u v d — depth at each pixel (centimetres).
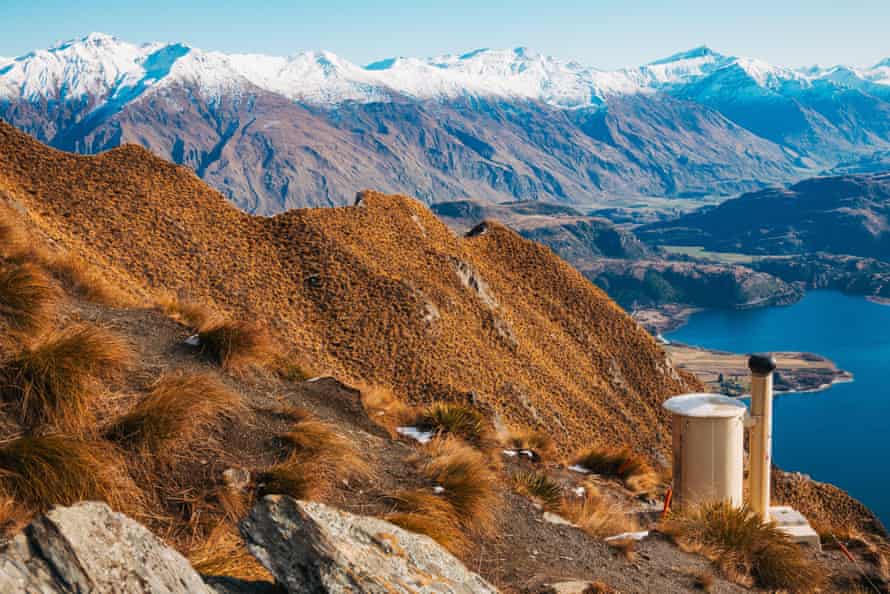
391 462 1163
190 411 984
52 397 880
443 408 1595
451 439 1416
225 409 1047
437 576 622
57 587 424
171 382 1026
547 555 1021
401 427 1530
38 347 941
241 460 969
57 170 5644
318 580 528
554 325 7588
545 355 6844
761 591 1101
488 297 7075
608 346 7706
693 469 1362
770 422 1406
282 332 5097
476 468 1142
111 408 946
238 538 823
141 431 903
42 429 857
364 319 5581
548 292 8100
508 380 5709
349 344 5306
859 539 1581
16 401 869
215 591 534
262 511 569
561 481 1547
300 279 5866
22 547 438
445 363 5419
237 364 1331
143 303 1712
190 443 945
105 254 4931
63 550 441
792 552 1193
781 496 4016
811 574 1179
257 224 6419
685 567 1095
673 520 1276
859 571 1359
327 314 5591
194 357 1307
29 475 739
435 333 5734
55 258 1650
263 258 5997
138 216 5578
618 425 6331
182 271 5238
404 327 5600
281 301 5522
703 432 1350
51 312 1161
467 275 7125
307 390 1415
